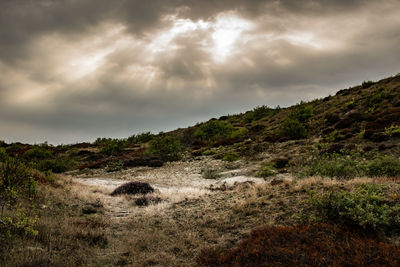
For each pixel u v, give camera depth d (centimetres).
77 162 3603
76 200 1079
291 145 2781
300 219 650
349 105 3475
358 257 457
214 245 610
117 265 538
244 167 2358
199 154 3372
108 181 2170
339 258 461
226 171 2348
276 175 1858
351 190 778
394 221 559
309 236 554
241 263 493
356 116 2927
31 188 928
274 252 502
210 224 757
